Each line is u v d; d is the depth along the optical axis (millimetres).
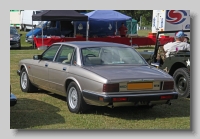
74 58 6938
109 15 26672
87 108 6543
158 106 7418
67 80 6891
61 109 6949
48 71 7586
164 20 25891
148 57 9672
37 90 8695
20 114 6547
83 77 6410
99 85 6066
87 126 5855
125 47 7355
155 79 6293
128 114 6723
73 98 6715
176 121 6273
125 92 6098
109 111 6871
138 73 6391
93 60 6801
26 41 26578
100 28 28359
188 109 7156
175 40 9227
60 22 26828
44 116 6418
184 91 8086
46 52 7996
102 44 7262
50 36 25016
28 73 8531
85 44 7195
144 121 6242
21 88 8898
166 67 8633
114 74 6223
